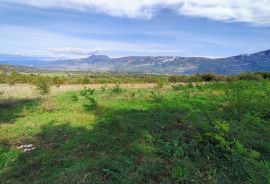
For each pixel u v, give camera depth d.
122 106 14.88
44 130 10.53
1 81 39.59
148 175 6.78
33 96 20.05
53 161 7.64
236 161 7.29
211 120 9.86
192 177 6.75
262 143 8.75
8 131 10.61
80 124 11.28
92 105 14.84
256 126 10.69
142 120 11.45
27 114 13.84
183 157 7.59
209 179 6.69
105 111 13.76
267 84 20.08
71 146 8.64
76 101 17.14
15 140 9.65
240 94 14.28
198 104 13.57
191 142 8.26
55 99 18.20
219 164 7.32
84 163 7.38
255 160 7.39
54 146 8.84
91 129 10.50
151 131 9.79
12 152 8.24
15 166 7.50
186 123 10.37
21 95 20.33
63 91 24.33
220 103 14.41
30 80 37.84
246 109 12.41
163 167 7.14
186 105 14.35
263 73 44.91
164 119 11.51
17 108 15.05
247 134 9.29
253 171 6.98
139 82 48.78
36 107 15.35
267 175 6.74
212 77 47.56
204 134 8.38
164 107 14.10
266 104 13.06
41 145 9.02
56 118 12.28
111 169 6.95
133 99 17.42
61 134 10.05
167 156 7.68
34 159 7.79
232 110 12.22
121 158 7.45
